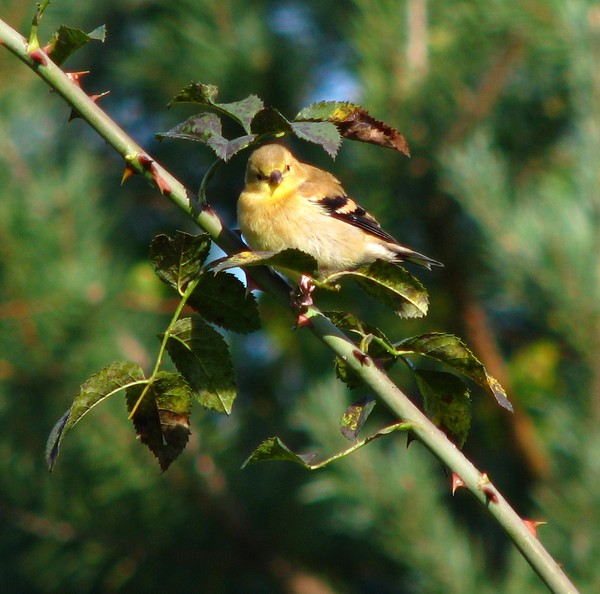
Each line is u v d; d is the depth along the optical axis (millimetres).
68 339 10961
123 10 14781
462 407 4113
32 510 11312
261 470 11898
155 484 11133
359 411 4180
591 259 9727
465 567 9914
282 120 3828
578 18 10547
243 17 13008
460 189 10328
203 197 4020
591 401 9656
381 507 9953
